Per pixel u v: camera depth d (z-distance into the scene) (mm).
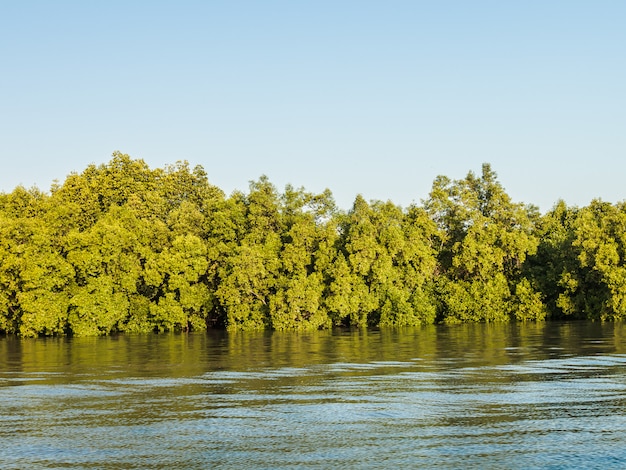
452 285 94750
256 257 86875
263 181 98062
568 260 93875
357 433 22750
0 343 68438
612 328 73688
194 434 22828
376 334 74188
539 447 20906
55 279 81250
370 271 92250
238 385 33094
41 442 21953
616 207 97125
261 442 21766
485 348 51750
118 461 19922
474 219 101625
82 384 33875
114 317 83125
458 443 21422
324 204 102812
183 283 87062
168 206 120000
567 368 37812
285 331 83688
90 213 108562
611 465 19281
